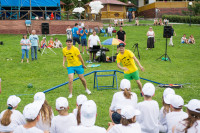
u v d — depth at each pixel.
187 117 3.75
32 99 8.12
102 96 8.29
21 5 26.73
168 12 42.31
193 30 27.02
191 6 35.75
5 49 16.91
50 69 12.70
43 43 17.73
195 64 13.72
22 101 7.89
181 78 10.73
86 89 8.57
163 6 42.28
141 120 4.33
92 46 14.20
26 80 10.80
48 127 4.11
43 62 14.05
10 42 19.62
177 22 36.72
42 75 11.69
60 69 12.74
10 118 3.98
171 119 3.87
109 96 8.27
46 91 8.63
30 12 24.84
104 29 26.27
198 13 35.53
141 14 48.56
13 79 10.95
